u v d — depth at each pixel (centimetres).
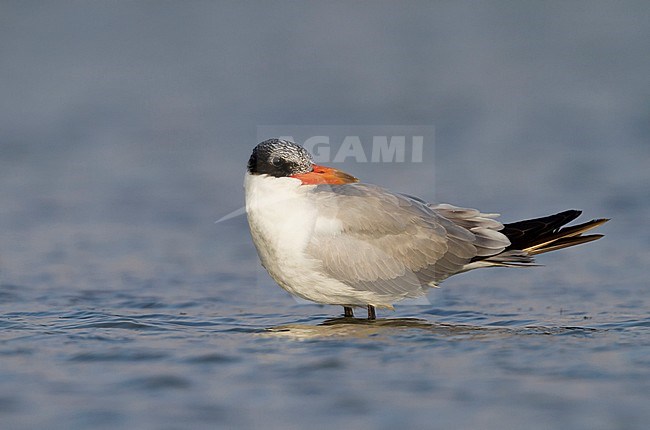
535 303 1268
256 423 786
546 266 1477
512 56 3278
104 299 1298
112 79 3020
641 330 1085
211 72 3117
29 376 905
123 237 1686
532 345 1011
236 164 2231
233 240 1689
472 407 818
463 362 946
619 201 1858
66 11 3794
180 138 2445
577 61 3191
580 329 1096
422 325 1133
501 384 874
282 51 3378
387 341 1035
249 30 3647
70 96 2828
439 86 2925
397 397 843
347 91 2875
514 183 2011
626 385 869
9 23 3609
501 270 1459
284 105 2730
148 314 1205
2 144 2369
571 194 1916
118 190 2014
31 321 1144
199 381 891
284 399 840
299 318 1191
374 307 1182
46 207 1877
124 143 2405
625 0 3966
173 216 1834
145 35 3541
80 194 1980
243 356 973
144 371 920
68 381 891
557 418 792
